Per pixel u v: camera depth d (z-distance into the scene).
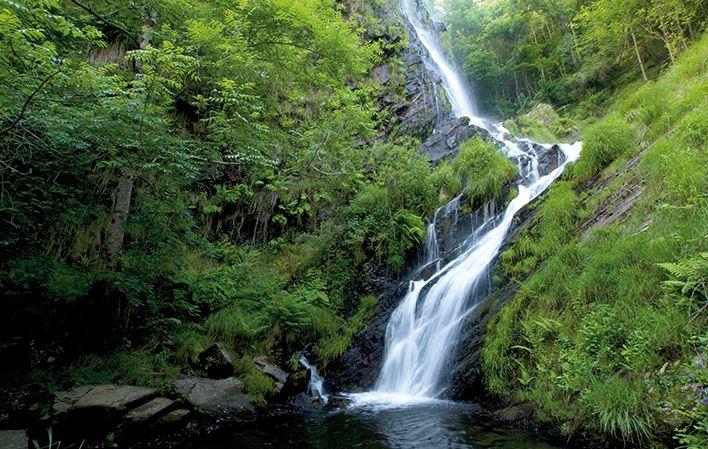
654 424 3.30
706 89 7.12
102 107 5.36
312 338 8.92
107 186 9.09
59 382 5.38
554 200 7.50
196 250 10.10
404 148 13.25
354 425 5.26
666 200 5.24
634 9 12.15
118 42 9.94
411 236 10.84
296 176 12.13
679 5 11.10
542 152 11.56
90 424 4.75
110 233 7.44
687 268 3.66
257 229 12.68
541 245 6.97
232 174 11.97
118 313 6.81
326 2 8.03
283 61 7.47
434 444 4.27
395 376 7.26
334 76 8.09
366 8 18.69
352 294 10.39
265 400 6.45
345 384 7.54
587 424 3.83
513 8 24.64
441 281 8.59
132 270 7.66
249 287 9.48
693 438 2.80
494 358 5.56
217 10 7.50
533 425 4.39
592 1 17.33
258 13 6.72
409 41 19.64
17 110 4.79
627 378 3.79
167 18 7.91
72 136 5.65
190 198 11.09
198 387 6.04
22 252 6.69
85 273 7.60
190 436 5.12
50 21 4.95
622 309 4.36
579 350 4.43
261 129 7.12
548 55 22.11
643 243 4.85
